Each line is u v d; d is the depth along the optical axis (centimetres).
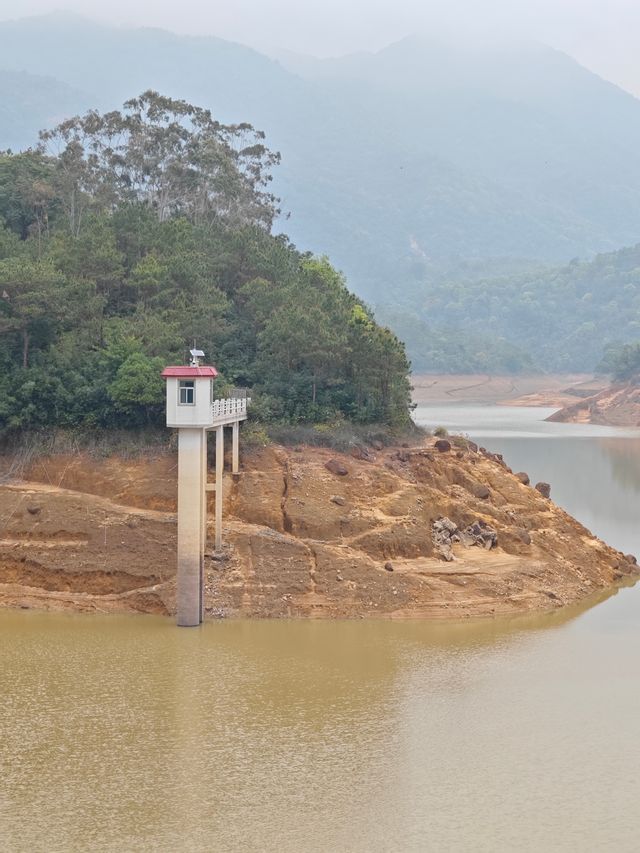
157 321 7588
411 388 8631
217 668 4956
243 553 5922
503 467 7700
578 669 5006
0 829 3500
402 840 3453
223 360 7994
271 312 8206
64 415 7075
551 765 3988
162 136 10912
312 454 6869
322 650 5219
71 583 5934
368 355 7762
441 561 6209
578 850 3406
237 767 3944
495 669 4997
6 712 4425
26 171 10175
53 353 7344
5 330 7256
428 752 4088
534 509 7006
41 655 5122
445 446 7312
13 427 7056
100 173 10794
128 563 5934
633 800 3731
